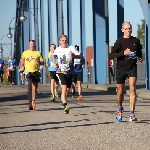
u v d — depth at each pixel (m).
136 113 11.02
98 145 6.73
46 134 7.93
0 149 6.61
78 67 16.14
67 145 6.81
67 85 11.55
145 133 7.72
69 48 11.65
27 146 6.81
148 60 18.66
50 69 16.33
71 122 9.48
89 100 16.08
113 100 15.91
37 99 17.16
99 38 26.14
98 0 25.88
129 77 9.15
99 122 9.33
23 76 13.33
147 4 18.06
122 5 23.89
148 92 17.36
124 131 8.00
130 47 9.09
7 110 12.80
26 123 9.54
